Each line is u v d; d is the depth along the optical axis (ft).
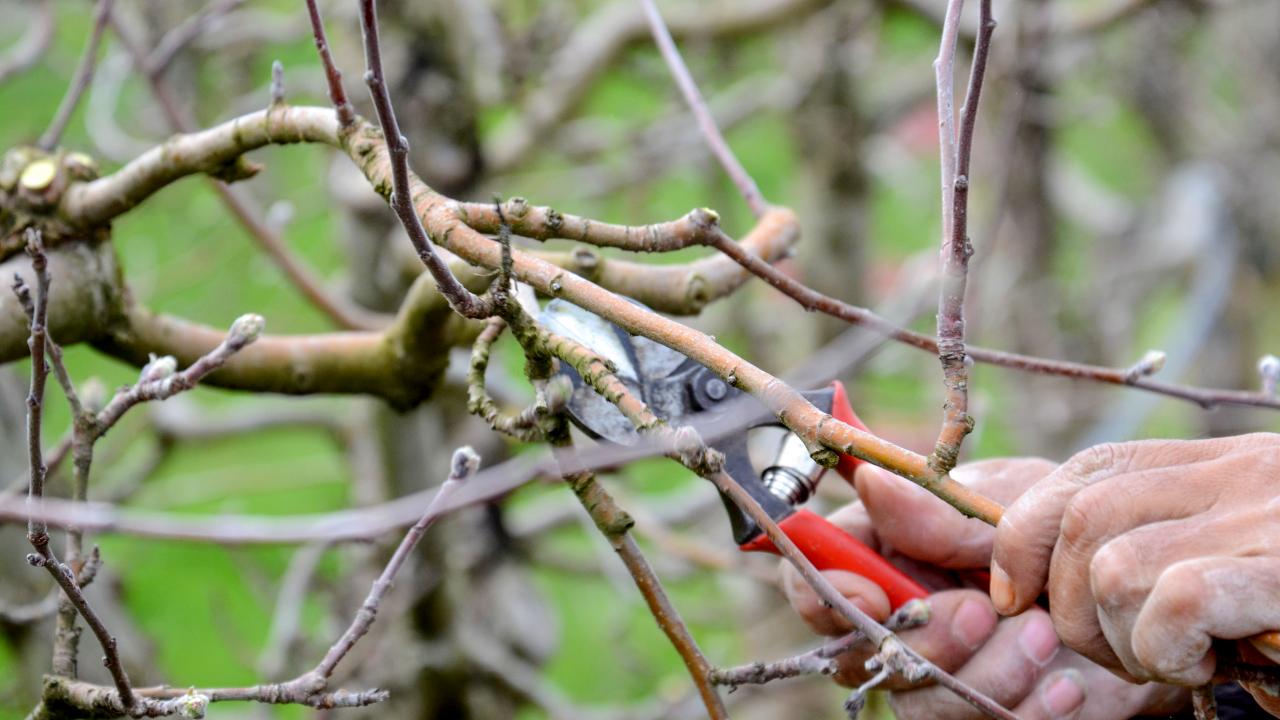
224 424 11.53
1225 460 3.72
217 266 14.94
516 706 11.27
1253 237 18.42
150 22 12.11
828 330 14.15
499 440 10.62
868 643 4.92
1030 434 15.74
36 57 9.30
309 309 14.38
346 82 9.82
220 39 12.45
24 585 8.66
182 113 9.72
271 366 5.95
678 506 12.42
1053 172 15.90
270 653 9.62
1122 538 3.60
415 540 4.49
